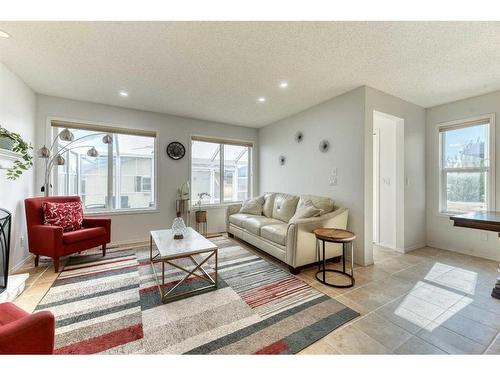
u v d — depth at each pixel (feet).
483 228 6.17
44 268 8.48
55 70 8.10
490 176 9.86
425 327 5.22
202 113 13.14
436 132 11.58
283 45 6.53
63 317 5.50
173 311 5.80
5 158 7.24
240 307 6.01
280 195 12.78
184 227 9.02
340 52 6.88
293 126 13.21
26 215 8.45
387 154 11.86
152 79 8.80
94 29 5.86
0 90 7.46
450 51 6.79
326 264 9.29
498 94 9.62
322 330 5.09
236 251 10.88
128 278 7.72
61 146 11.03
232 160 16.46
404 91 9.77
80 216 9.54
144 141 13.09
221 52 6.91
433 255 10.44
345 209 9.55
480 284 7.42
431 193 11.81
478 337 4.88
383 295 6.70
